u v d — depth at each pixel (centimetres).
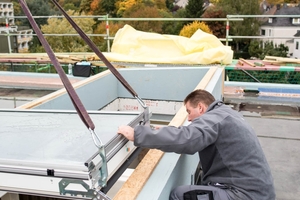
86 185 122
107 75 392
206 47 645
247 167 153
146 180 148
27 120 181
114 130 156
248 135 157
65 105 302
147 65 610
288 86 498
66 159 127
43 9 3359
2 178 132
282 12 5091
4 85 554
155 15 3831
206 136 148
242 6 4453
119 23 3691
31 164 125
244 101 477
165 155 177
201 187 158
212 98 181
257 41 4444
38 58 772
